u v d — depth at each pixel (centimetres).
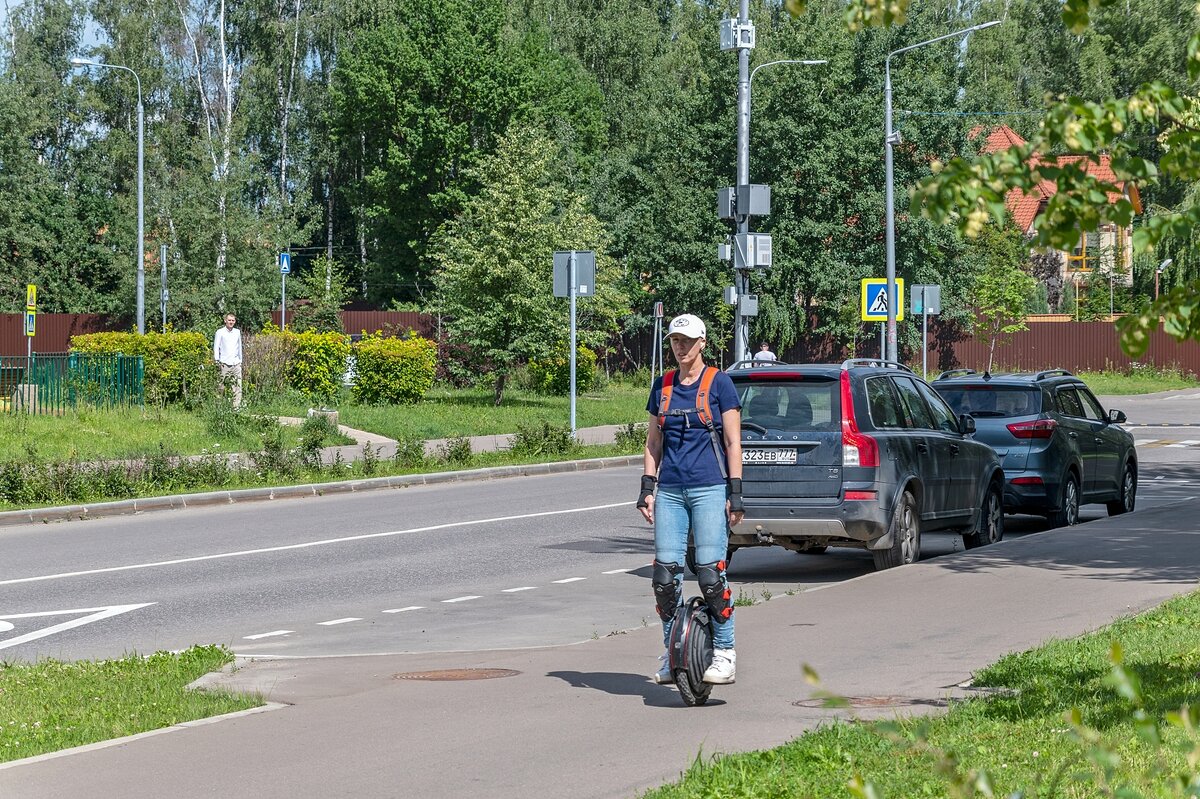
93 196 17600
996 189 1119
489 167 9931
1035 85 19938
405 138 16100
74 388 7319
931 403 3803
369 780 1578
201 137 16025
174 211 14288
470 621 2894
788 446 3309
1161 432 8556
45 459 5572
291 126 18600
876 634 2427
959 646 2300
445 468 6166
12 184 16188
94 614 3000
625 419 8888
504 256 9575
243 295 14125
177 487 5328
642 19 19212
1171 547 3519
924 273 13788
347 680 2230
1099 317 15850
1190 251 12950
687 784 1482
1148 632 2331
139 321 10019
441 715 1906
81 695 2130
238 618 2953
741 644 2366
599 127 17725
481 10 16325
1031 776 1397
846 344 14425
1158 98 1141
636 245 14550
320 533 4322
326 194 19938
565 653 2406
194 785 1567
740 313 6950
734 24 7006
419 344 9375
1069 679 1956
